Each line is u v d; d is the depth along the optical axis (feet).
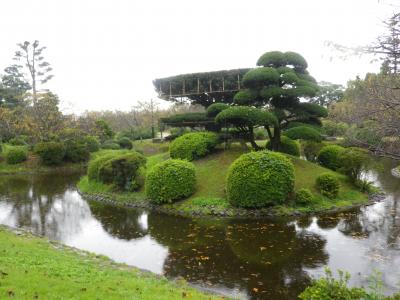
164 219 48.37
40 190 74.43
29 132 114.42
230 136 68.49
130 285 24.36
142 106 182.39
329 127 96.99
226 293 26.50
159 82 82.64
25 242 35.01
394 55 14.38
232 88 75.82
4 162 105.81
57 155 105.70
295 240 37.93
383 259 32.24
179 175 53.01
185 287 26.81
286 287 27.22
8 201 63.98
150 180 53.62
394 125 15.81
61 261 29.07
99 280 24.67
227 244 37.55
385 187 65.57
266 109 67.31
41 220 50.62
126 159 61.36
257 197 47.03
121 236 42.22
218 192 53.16
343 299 17.79
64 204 60.59
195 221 46.42
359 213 47.60
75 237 42.34
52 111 113.70
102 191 64.64
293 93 58.54
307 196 48.60
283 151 68.33
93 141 123.13
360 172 58.29
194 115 76.13
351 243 36.60
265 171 47.42
